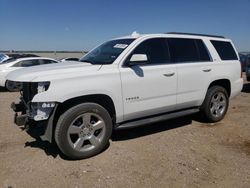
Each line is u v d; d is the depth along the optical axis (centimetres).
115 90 441
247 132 559
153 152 452
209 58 593
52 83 388
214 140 512
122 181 359
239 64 654
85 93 411
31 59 1241
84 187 345
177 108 544
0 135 529
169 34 545
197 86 563
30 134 533
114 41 539
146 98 483
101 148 439
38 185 348
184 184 354
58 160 419
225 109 636
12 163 408
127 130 562
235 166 405
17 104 454
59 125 399
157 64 502
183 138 520
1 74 1146
